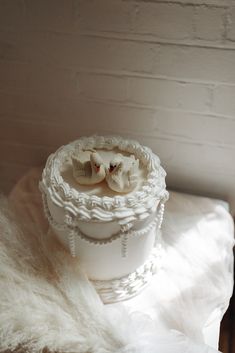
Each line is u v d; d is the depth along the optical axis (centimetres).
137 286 66
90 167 60
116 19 68
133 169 60
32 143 89
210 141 78
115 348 58
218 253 73
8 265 63
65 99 80
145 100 75
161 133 79
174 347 58
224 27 65
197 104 73
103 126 81
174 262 71
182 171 83
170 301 66
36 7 70
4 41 75
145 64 71
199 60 69
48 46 74
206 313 67
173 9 65
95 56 73
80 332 59
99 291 65
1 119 86
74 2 68
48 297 61
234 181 82
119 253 61
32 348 57
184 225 76
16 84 80
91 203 57
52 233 67
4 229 66
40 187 62
